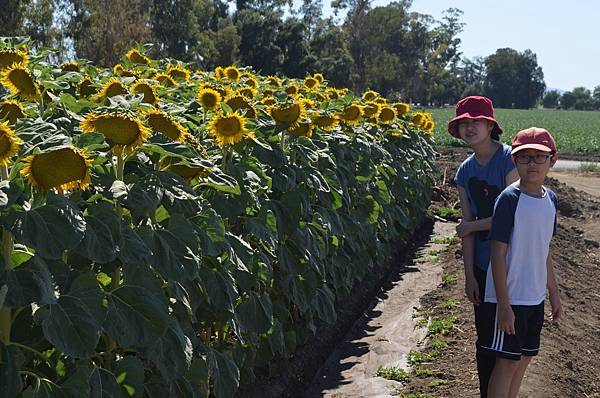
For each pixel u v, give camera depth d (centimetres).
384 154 880
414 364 621
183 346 342
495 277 434
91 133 310
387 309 829
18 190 273
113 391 321
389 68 9325
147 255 318
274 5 7631
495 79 15225
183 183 357
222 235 393
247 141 500
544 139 431
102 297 304
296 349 634
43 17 4088
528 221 429
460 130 493
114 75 622
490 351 443
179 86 680
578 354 650
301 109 542
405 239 1117
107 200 335
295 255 546
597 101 17788
